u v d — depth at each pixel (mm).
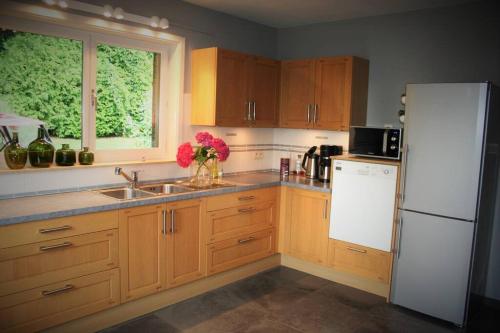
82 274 2758
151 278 3174
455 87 3111
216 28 4191
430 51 3887
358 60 4098
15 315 2480
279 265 4434
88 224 2750
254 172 4855
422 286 3377
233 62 3975
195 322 3131
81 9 3139
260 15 4320
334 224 3932
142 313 3193
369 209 3693
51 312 2633
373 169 3637
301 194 4148
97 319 2914
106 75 3516
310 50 4707
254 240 4062
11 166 2949
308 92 4359
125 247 2975
